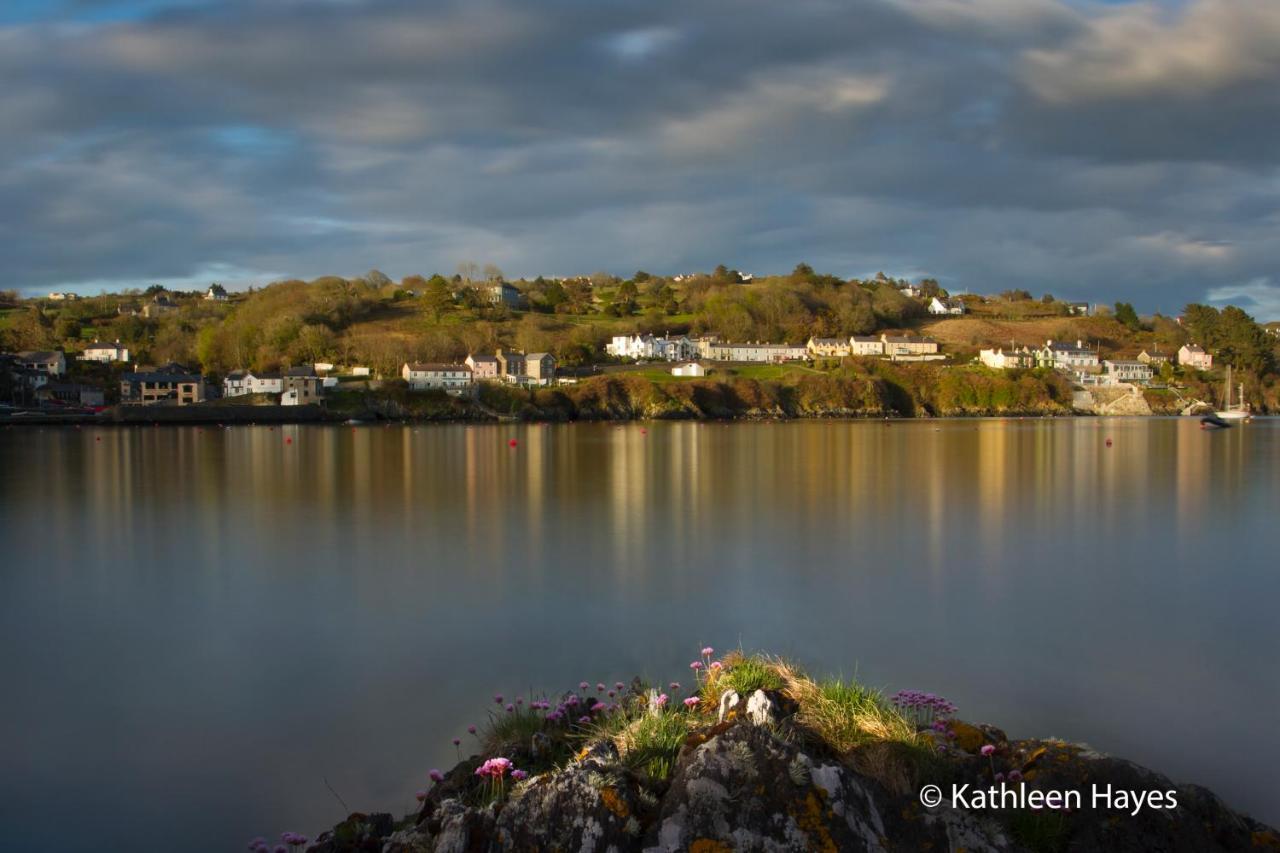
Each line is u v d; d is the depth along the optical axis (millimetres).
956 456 80812
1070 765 11359
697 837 8867
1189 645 21375
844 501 49375
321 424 146375
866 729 11680
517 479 61438
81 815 13594
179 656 21328
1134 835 10148
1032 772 11211
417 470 68375
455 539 37250
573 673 19547
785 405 181625
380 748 15703
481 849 9344
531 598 26562
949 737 12469
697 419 170000
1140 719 16656
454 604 25938
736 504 48219
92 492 53875
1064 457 79312
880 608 25047
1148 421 165000
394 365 181375
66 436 108812
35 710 17875
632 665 20016
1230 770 14500
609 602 25938
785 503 48562
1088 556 32844
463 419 161250
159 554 34156
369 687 18891
